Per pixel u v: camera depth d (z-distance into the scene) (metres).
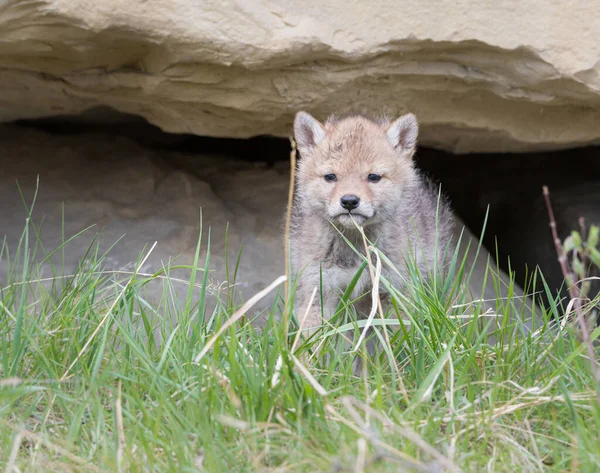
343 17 9.60
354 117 10.36
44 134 13.91
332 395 6.78
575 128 11.04
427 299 7.79
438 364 6.73
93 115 13.55
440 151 14.88
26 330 7.74
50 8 8.81
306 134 10.09
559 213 13.27
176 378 7.09
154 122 11.66
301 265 10.08
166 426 6.41
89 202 12.62
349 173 9.65
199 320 7.66
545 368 7.57
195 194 13.12
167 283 9.45
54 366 7.36
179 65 9.95
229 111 10.91
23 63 10.19
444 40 9.66
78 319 8.04
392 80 10.32
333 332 7.64
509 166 14.79
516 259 13.88
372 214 9.50
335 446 5.90
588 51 9.68
